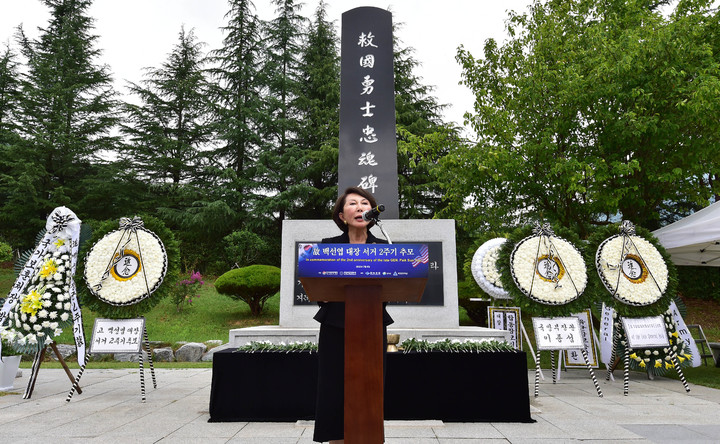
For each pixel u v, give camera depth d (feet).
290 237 17.31
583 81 24.11
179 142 60.13
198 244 54.44
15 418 11.44
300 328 16.46
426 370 11.10
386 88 20.34
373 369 5.01
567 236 16.15
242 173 57.93
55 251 15.37
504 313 19.07
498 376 11.16
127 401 13.65
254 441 9.34
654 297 15.89
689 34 23.49
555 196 27.35
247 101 58.59
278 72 58.18
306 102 58.18
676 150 25.36
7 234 53.72
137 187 57.98
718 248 20.13
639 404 13.34
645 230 16.84
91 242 14.80
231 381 11.30
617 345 18.31
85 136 58.70
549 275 15.33
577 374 20.25
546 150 25.96
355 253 4.95
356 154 19.77
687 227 18.13
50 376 18.89
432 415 10.87
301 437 9.65
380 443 4.89
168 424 10.82
